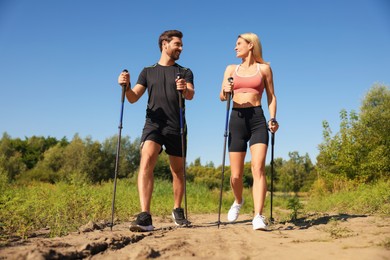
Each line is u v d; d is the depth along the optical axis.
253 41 5.01
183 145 4.70
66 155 51.91
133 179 18.72
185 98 4.90
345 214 6.39
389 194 8.62
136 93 4.85
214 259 2.70
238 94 4.97
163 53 5.02
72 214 5.90
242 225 5.12
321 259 2.64
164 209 8.90
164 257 2.73
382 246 2.99
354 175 18.09
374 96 27.81
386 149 18.06
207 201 13.65
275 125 4.71
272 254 2.85
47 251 2.51
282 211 10.23
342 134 18.53
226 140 4.68
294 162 53.38
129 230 4.39
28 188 8.84
